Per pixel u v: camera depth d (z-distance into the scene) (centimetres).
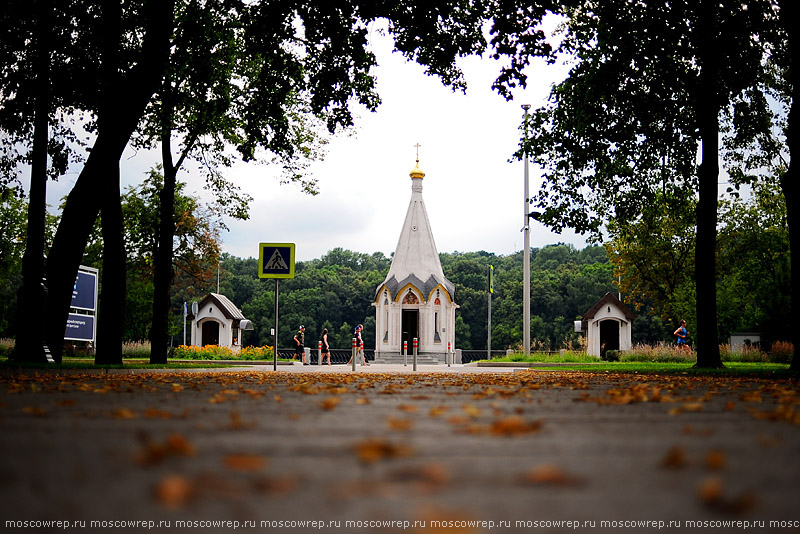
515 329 10475
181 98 2494
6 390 948
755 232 4991
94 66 2123
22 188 2303
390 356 5088
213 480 288
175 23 2412
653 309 5766
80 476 301
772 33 2122
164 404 733
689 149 2439
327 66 2147
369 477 300
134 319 5753
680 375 1780
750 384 1293
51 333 2080
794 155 1856
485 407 699
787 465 345
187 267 5362
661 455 374
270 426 514
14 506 243
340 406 712
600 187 2572
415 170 5434
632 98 2323
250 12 2134
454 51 2023
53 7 1995
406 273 5284
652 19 2042
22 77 2108
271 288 12088
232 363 3531
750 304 4622
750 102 2408
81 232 2092
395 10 1964
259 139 2366
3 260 5781
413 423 535
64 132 2311
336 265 13925
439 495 262
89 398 820
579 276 10944
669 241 5219
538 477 298
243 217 2961
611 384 1283
